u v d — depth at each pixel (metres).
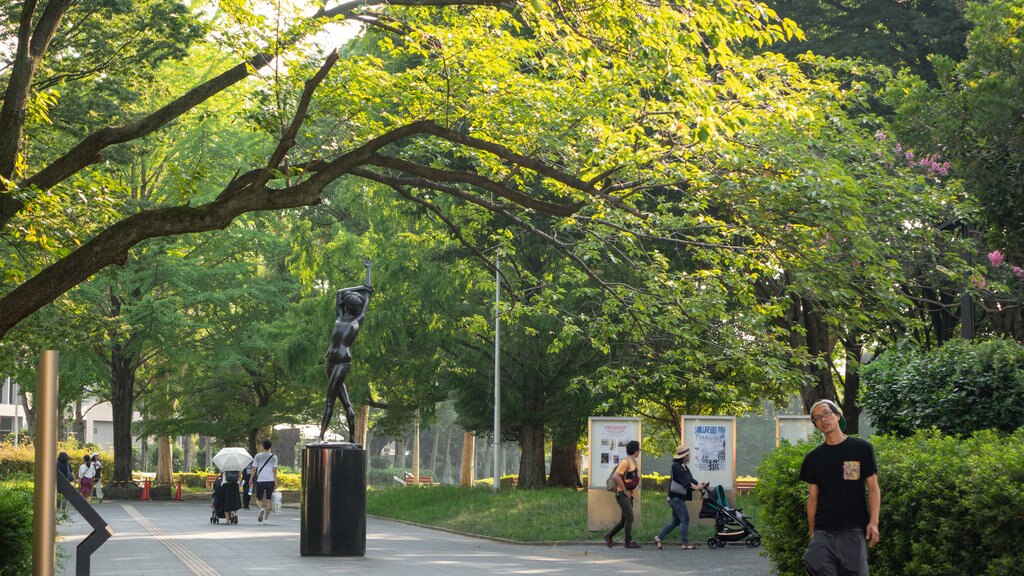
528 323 31.59
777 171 13.03
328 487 17.47
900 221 16.16
